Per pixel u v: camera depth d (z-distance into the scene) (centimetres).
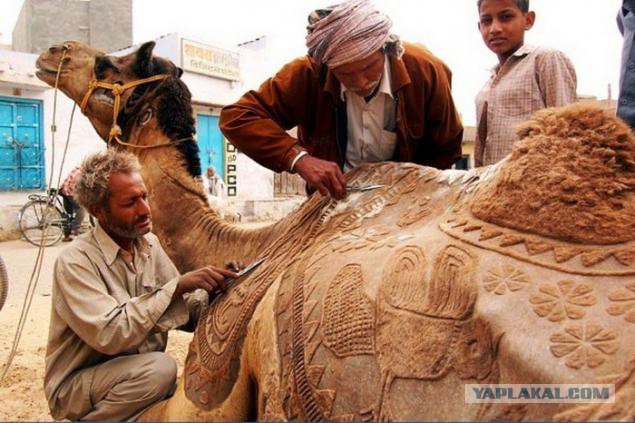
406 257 199
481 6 361
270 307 231
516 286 169
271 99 297
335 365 196
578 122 189
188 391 255
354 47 259
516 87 344
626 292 157
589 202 175
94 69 352
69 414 268
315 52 269
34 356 490
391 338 185
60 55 364
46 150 1497
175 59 1789
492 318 166
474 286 175
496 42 354
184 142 335
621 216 172
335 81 288
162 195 328
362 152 307
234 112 296
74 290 258
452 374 169
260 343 228
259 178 2080
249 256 297
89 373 265
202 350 258
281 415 210
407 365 178
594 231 171
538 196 182
